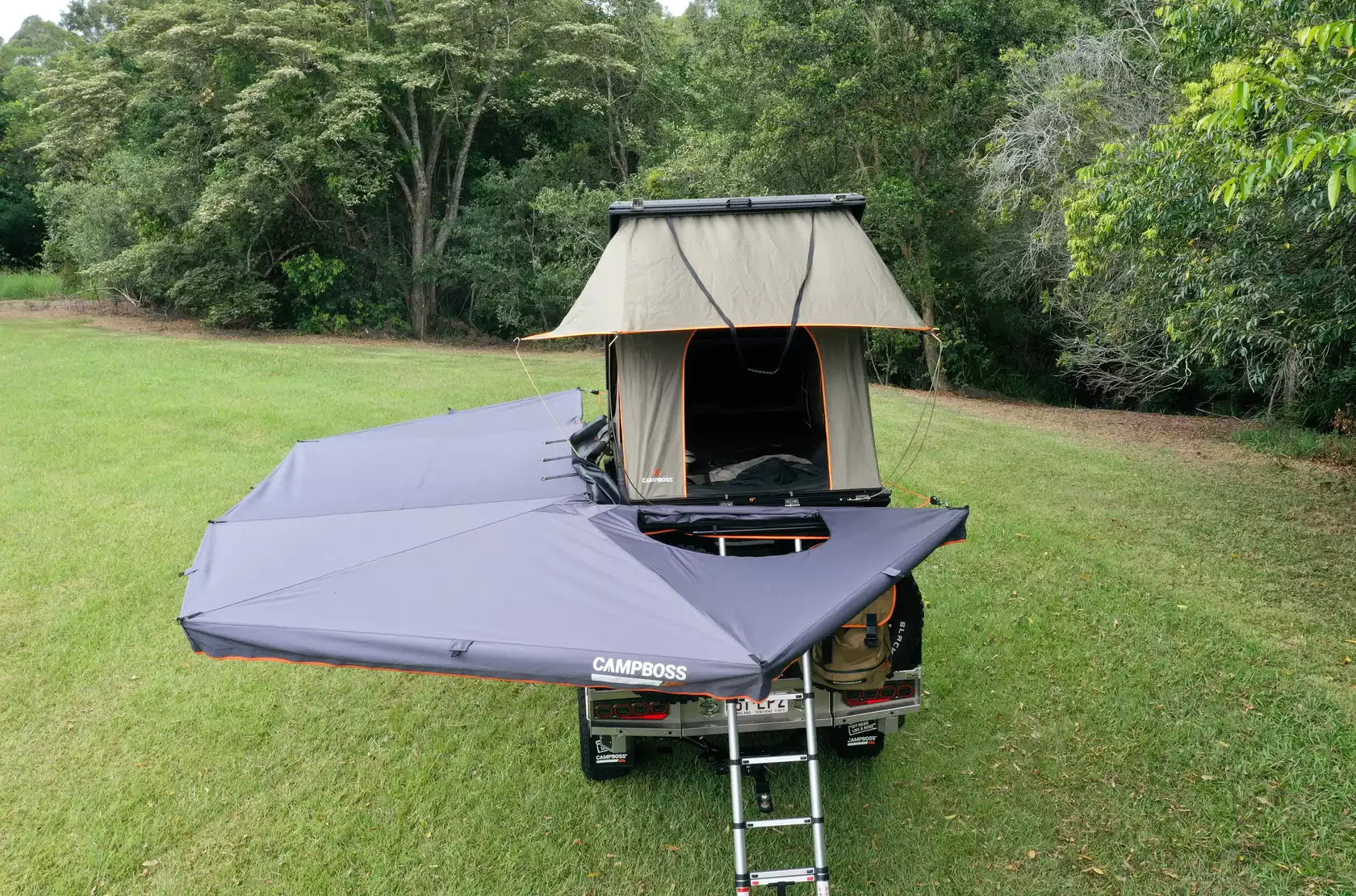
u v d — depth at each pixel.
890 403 16.27
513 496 4.62
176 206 24.28
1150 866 3.96
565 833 4.21
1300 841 4.10
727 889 3.85
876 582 3.56
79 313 25.92
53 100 27.53
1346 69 6.59
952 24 18.05
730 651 3.06
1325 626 6.38
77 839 4.13
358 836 4.18
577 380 17.03
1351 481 10.54
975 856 4.05
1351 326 8.10
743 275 4.46
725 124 24.42
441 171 28.55
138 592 6.82
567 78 26.48
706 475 5.16
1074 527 8.66
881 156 19.62
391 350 22.48
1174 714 5.21
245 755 4.84
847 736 4.53
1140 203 8.38
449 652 3.17
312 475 5.17
